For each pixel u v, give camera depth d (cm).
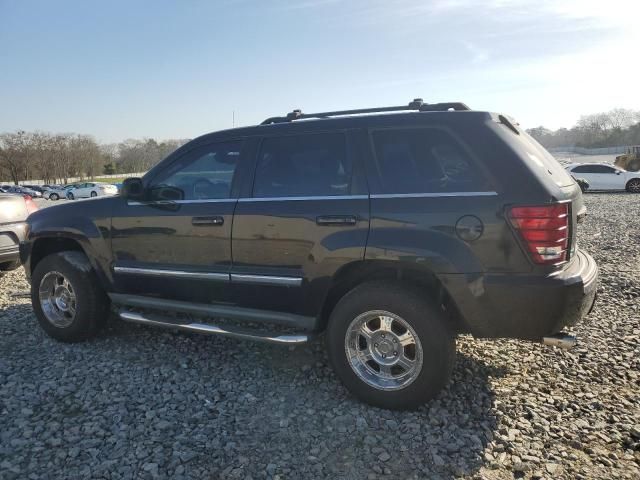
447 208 291
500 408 314
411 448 273
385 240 302
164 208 385
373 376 319
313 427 295
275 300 347
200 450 272
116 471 254
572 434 284
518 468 253
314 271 327
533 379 355
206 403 325
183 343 434
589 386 344
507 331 288
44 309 442
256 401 328
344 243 313
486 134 296
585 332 448
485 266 283
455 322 320
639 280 618
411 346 310
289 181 345
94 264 419
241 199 356
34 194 4597
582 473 250
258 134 364
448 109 339
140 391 343
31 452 271
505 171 285
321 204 326
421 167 308
